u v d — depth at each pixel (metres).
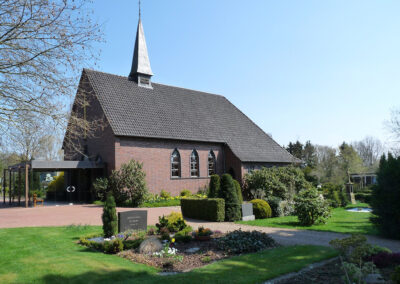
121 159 25.42
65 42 10.20
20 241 11.05
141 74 32.31
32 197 25.84
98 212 19.91
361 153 86.69
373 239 12.30
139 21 32.91
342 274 7.27
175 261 8.61
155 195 26.98
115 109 27.42
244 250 9.87
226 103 40.62
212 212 17.47
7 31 9.71
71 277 7.20
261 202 19.00
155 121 29.23
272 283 6.75
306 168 39.50
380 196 12.86
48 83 10.52
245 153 33.66
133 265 8.25
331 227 15.15
